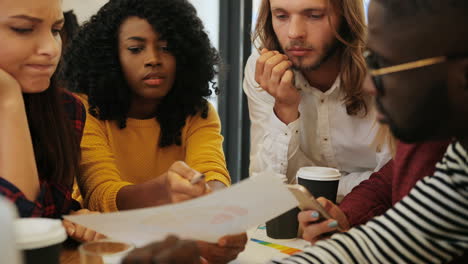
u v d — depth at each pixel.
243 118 3.53
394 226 0.83
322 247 0.85
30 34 1.02
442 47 0.64
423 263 0.82
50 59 1.05
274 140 1.74
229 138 3.56
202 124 1.64
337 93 1.72
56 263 0.76
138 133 1.61
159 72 1.49
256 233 1.26
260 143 1.83
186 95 1.60
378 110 0.75
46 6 1.01
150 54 1.48
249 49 3.44
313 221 1.01
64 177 1.24
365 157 1.79
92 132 1.51
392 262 0.83
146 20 1.47
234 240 0.99
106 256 0.75
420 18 0.65
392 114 0.72
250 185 0.77
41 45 1.03
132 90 1.55
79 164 1.42
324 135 1.79
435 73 0.66
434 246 0.81
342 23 1.61
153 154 1.62
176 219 0.79
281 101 1.67
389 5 0.69
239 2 3.37
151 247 0.57
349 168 1.86
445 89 0.66
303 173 1.22
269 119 1.77
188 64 1.58
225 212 0.81
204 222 0.82
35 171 1.01
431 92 0.67
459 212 0.79
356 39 1.59
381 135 1.38
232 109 3.51
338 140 1.78
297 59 1.60
